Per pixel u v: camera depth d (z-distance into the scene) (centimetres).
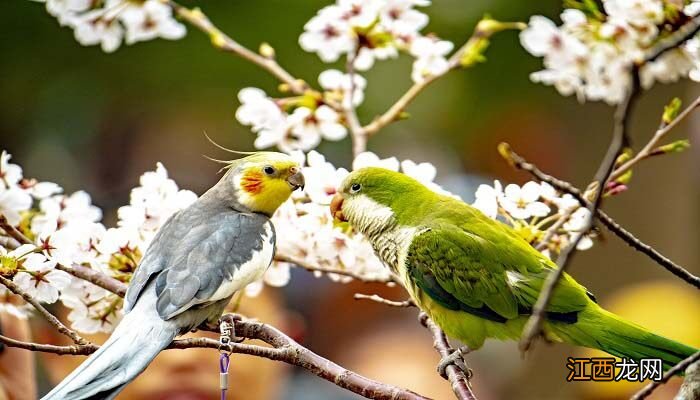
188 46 596
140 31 559
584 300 538
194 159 607
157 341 531
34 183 547
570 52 546
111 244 541
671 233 616
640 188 617
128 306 534
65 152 610
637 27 544
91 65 600
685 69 544
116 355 529
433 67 557
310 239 548
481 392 602
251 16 595
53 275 536
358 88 559
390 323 598
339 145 611
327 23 555
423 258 541
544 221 545
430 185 549
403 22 555
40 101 604
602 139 620
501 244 540
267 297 575
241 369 571
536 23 547
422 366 589
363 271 551
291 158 545
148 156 607
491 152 620
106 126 607
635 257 616
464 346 542
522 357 519
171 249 537
